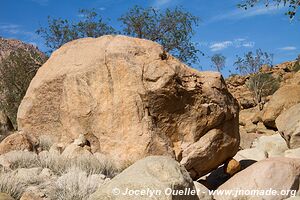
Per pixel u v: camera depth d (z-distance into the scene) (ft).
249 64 132.98
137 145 31.78
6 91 77.97
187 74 33.19
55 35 78.69
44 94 38.52
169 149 31.78
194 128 32.55
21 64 78.74
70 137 35.94
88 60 35.68
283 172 29.96
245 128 86.89
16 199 25.05
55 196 25.38
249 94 122.72
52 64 39.37
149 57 33.09
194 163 32.37
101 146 33.58
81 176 27.58
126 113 32.63
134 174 18.83
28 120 39.70
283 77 129.59
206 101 33.06
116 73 33.45
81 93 35.24
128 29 76.69
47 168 30.53
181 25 75.41
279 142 50.01
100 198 18.47
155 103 32.12
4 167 30.45
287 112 51.93
